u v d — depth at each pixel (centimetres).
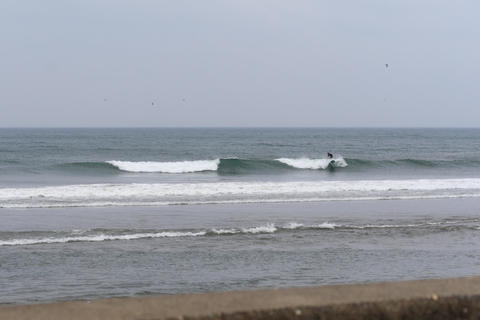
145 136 17925
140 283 1238
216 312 432
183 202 2536
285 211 2322
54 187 2902
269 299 467
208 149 9144
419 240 1752
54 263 1411
